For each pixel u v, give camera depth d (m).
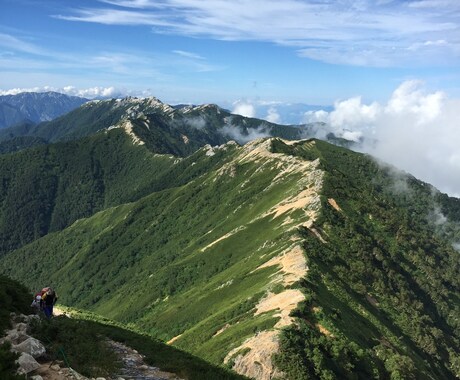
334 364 79.69
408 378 90.50
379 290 144.25
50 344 24.84
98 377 22.91
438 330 138.88
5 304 28.27
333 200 195.12
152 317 180.12
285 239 158.12
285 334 81.56
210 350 97.62
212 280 178.25
